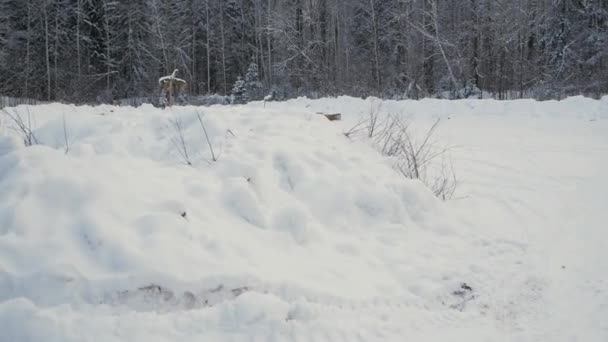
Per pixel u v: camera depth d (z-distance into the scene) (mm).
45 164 3908
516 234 5152
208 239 3787
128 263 3314
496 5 30156
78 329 2902
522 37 29766
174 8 36469
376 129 9398
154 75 33031
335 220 4926
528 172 7707
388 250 4641
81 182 3766
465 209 5871
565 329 3537
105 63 31656
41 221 3441
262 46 36906
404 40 31984
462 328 3588
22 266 3158
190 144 5449
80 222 3516
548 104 14672
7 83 30328
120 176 4160
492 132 11750
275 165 5352
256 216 4406
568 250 4781
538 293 4039
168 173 4688
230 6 37219
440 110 15453
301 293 3598
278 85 32344
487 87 31078
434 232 5117
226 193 4516
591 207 5969
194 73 35531
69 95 28109
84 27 33344
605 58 27953
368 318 3537
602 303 3826
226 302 3275
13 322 2840
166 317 3133
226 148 5348
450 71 27656
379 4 34656
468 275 4289
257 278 3561
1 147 4434
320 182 5227
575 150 9398
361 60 34656
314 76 31625
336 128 7645
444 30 31891
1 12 30750
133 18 32281
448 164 8227
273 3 35969
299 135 6297
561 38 30500
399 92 29109
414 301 3889
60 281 3107
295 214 4516
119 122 5602
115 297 3158
